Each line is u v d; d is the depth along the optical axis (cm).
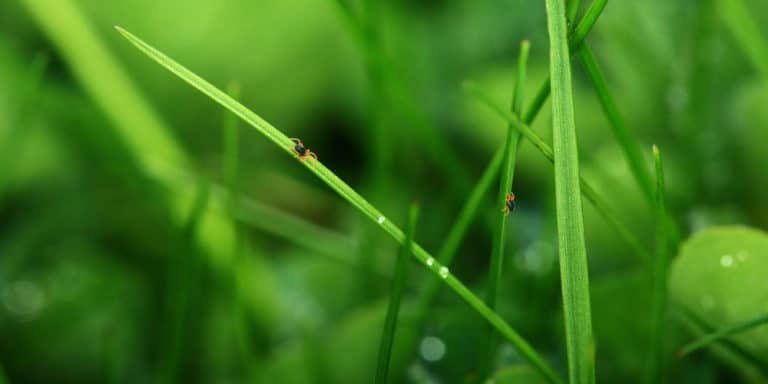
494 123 31
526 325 27
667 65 31
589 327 22
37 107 30
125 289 29
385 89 29
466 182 29
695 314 24
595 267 28
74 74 30
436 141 28
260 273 29
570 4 23
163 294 30
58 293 29
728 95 30
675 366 26
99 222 31
